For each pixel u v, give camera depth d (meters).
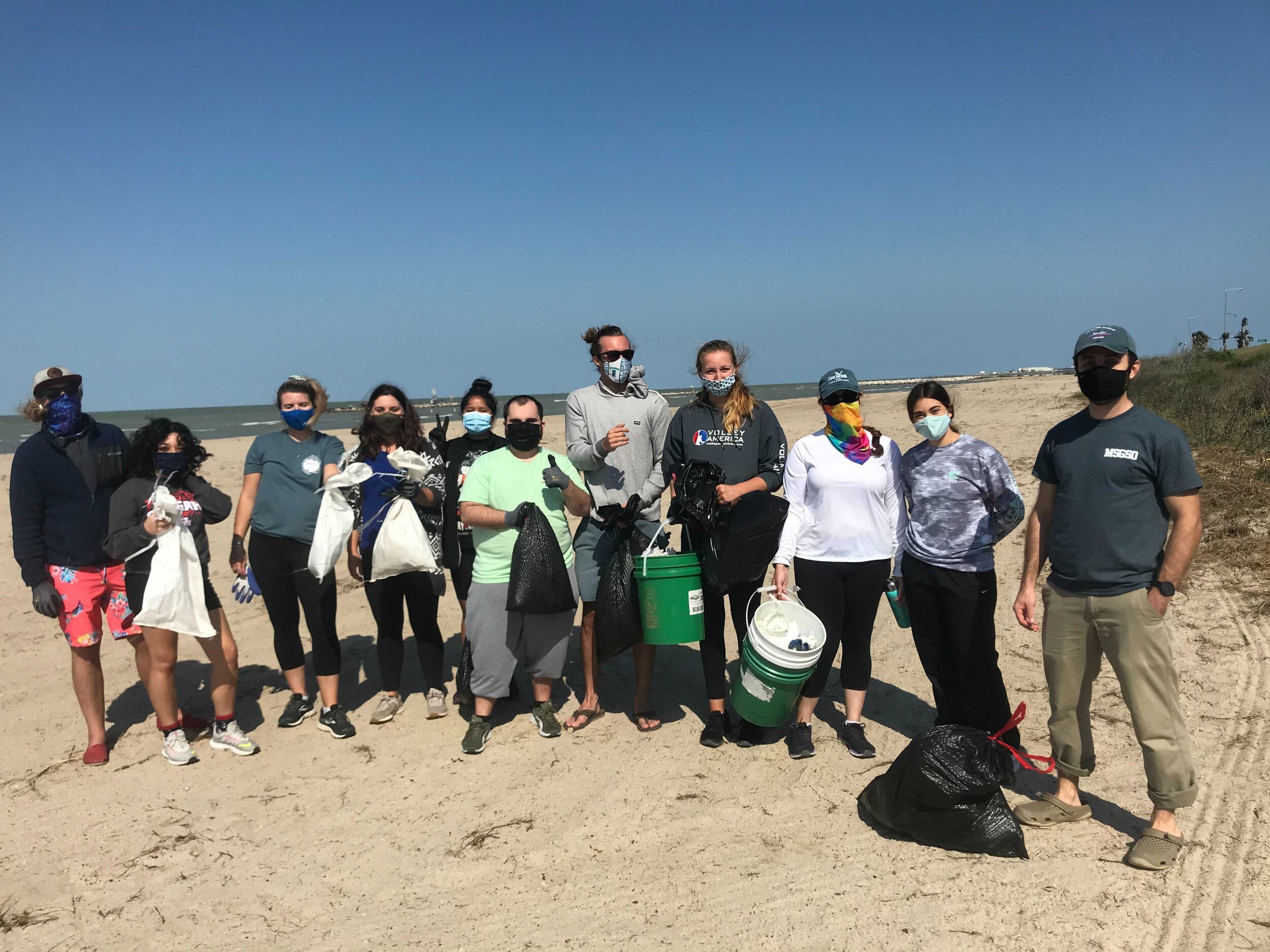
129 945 3.35
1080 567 3.60
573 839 3.97
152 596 4.52
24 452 4.82
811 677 4.71
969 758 3.68
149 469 4.82
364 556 5.24
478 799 4.40
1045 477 3.83
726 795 4.31
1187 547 3.36
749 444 4.99
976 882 3.43
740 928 3.23
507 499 4.98
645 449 5.30
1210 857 3.47
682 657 6.61
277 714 5.68
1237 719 4.61
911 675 5.83
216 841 4.11
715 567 4.68
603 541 5.18
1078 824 3.82
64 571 4.90
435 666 5.52
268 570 5.21
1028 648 5.96
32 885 3.77
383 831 4.14
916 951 3.03
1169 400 14.95
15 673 6.46
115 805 4.50
